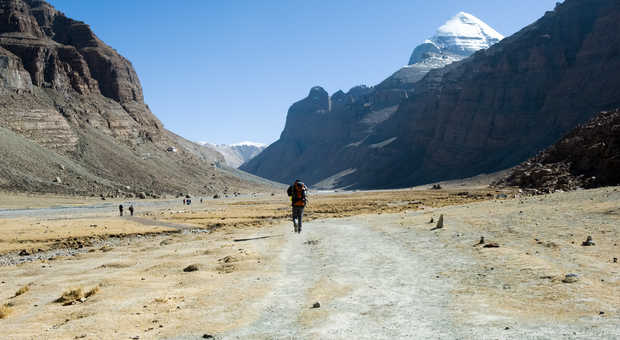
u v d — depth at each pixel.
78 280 17.28
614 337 6.62
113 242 38.47
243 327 8.92
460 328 7.83
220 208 96.12
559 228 18.80
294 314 9.62
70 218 64.88
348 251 18.19
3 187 127.62
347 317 9.09
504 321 8.04
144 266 19.22
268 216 64.12
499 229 20.61
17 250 34.06
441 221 23.50
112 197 156.88
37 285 16.80
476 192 114.38
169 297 12.16
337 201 118.06
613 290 9.41
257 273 14.91
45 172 152.62
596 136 69.62
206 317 9.90
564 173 69.56
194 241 29.48
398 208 58.88
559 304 8.80
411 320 8.59
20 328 10.22
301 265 15.83
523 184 89.00
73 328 9.61
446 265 14.02
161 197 183.00
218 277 14.83
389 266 14.54
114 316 10.45
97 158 196.25
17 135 168.25
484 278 11.78
